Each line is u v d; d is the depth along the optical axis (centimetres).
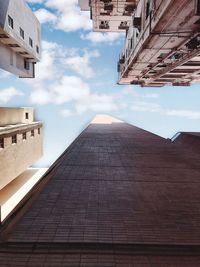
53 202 538
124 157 1035
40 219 457
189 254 365
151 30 1702
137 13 2483
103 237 402
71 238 397
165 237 406
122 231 421
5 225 436
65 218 463
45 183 674
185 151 1200
